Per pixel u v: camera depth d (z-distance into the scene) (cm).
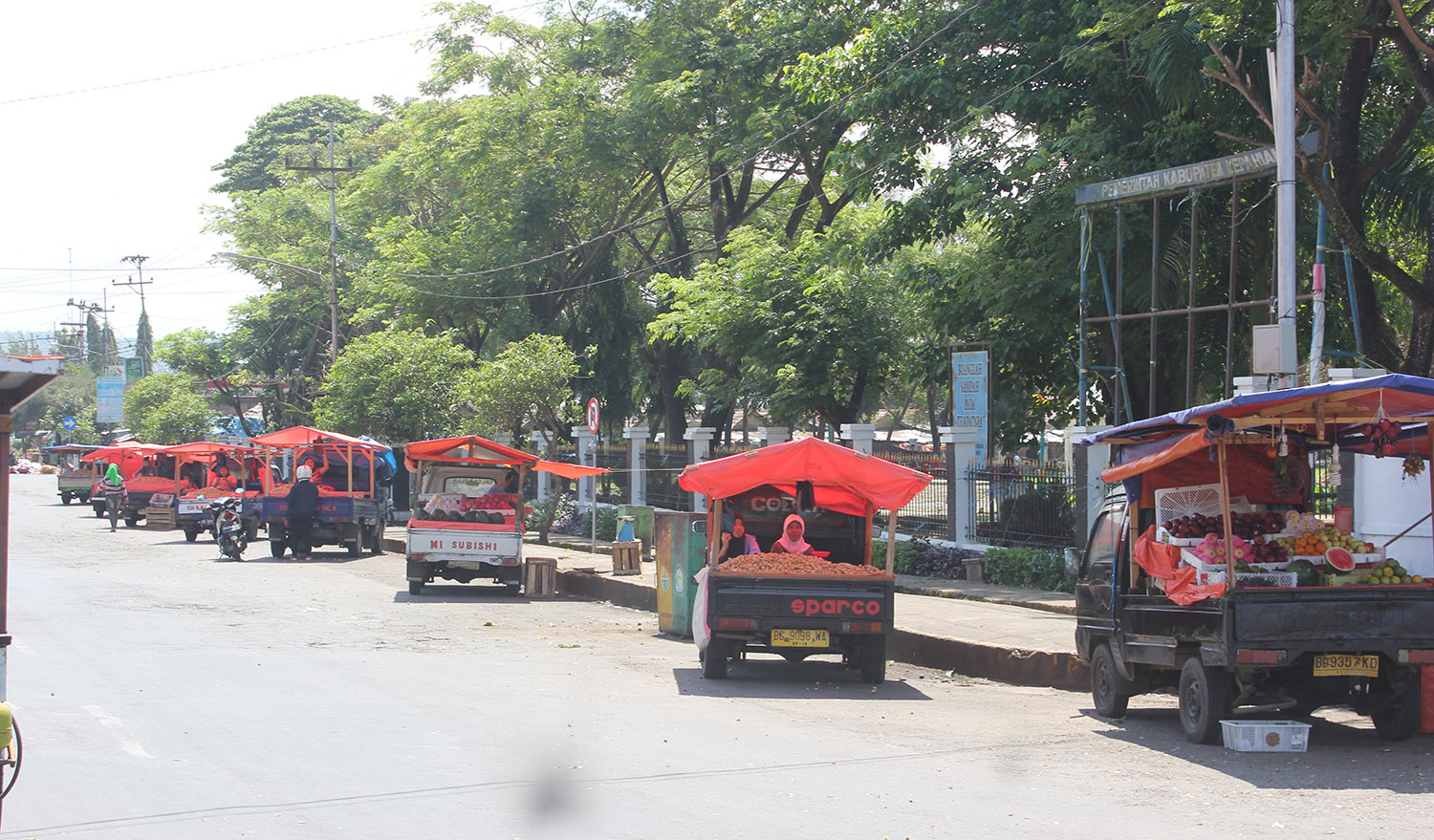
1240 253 1869
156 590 1912
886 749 820
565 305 4112
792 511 1402
